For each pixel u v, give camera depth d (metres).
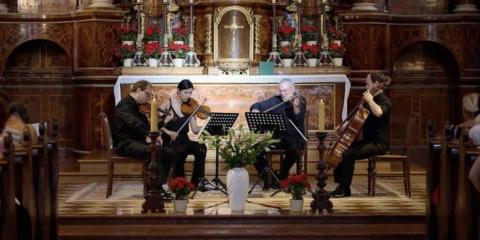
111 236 7.98
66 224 8.38
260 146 8.93
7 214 6.19
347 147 9.62
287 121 10.37
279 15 13.77
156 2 14.19
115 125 9.90
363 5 14.21
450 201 7.34
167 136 10.23
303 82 12.16
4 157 6.24
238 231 8.17
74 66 13.94
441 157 7.48
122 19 13.70
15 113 8.20
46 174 7.50
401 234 8.09
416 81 14.79
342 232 8.17
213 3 13.23
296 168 11.38
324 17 13.77
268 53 13.47
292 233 8.09
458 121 14.40
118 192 10.59
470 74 14.28
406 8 14.66
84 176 12.05
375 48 14.12
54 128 7.98
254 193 10.34
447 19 14.30
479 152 6.75
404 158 10.10
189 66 12.75
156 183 8.75
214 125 10.12
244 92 12.09
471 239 6.87
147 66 12.78
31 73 14.62
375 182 11.05
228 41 13.21
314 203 8.77
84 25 13.71
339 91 12.23
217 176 10.22
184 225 8.41
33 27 14.20
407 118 14.80
